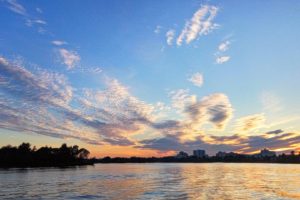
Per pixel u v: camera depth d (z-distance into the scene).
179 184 88.88
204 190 72.69
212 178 115.00
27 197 62.16
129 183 93.06
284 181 100.06
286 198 60.62
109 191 71.62
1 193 68.31
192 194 65.69
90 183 93.12
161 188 77.62
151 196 62.97
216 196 62.78
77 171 182.00
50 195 64.94
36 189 75.94
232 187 79.56
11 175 134.12
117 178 116.31
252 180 104.50
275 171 183.88
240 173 155.25
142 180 105.50
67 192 69.94
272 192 69.06
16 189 75.94
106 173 155.88
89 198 60.66
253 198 60.38
